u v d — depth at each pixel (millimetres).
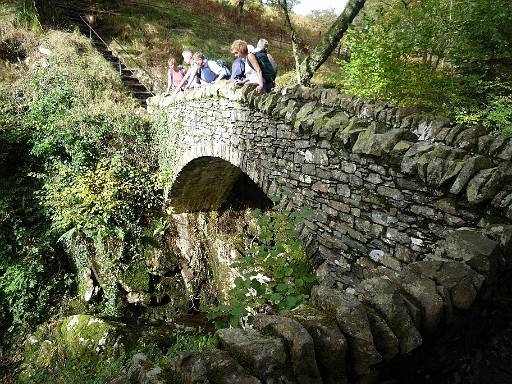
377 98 5402
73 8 15523
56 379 6891
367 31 5434
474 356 2574
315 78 11227
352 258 3932
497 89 5016
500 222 2570
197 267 10188
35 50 12062
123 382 1698
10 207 8992
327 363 1758
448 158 2912
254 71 5918
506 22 5125
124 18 15984
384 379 2061
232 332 1829
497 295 2523
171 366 1672
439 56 5293
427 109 4734
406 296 2059
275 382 1600
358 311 1822
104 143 9891
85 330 7406
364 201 3717
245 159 5945
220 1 21359
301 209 4426
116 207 9180
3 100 10266
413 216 3236
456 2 5238
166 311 9430
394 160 3311
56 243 9352
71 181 9289
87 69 11750
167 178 9578
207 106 7230
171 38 16016
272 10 22391
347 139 3754
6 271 8867
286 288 3035
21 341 8414
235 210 10758
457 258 2307
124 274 9148
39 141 9398
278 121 4965
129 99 11695
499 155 2773
